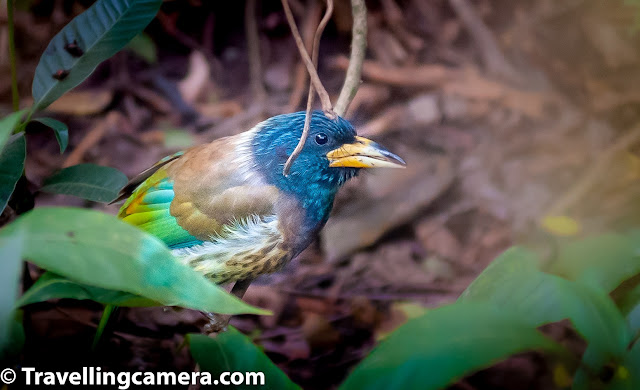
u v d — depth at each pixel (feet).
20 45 13.00
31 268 12.26
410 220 12.64
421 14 13.93
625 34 13.71
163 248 11.43
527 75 13.34
